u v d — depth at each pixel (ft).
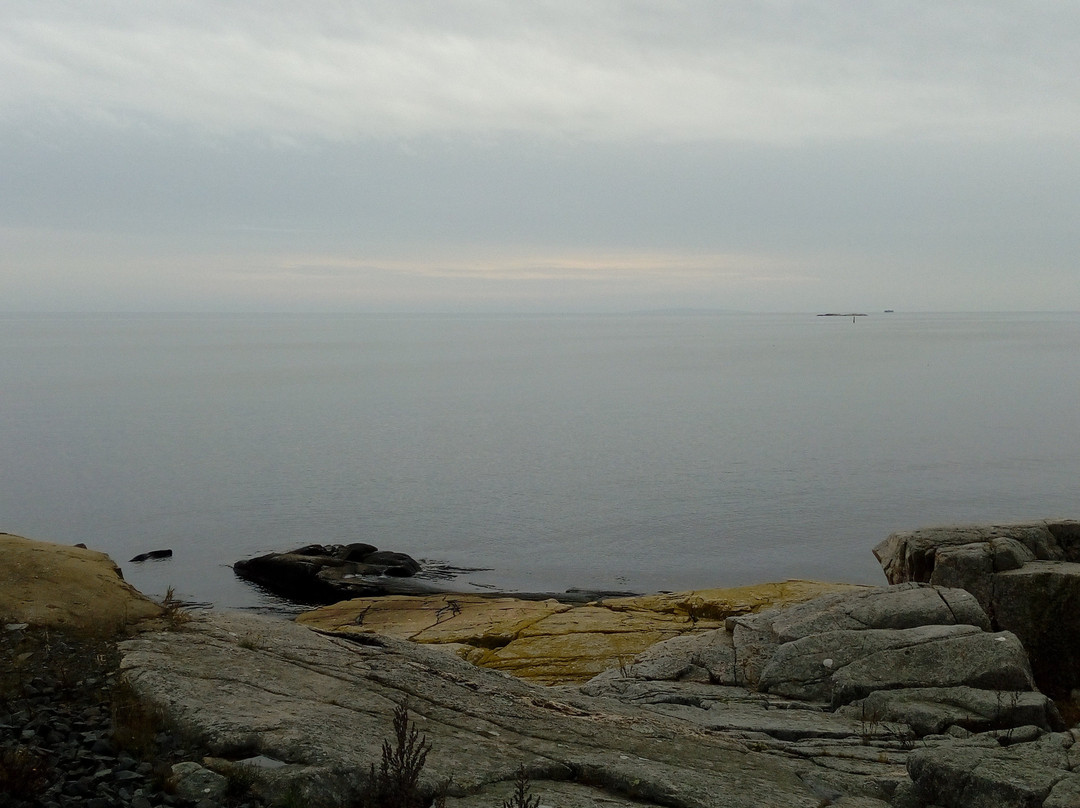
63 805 20.01
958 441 297.53
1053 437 305.32
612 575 142.31
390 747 23.16
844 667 38.32
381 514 188.34
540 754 25.54
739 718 35.17
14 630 28.73
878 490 215.10
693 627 67.36
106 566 34.27
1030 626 45.55
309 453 272.31
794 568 147.84
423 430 331.57
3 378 559.38
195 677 27.22
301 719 24.57
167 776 21.75
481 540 165.99
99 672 27.32
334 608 91.81
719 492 213.66
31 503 195.21
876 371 636.89
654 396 467.93
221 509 191.83
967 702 34.35
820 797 25.68
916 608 42.47
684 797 23.32
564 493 212.43
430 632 76.89
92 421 344.90
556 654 62.39
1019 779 24.71
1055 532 51.39
